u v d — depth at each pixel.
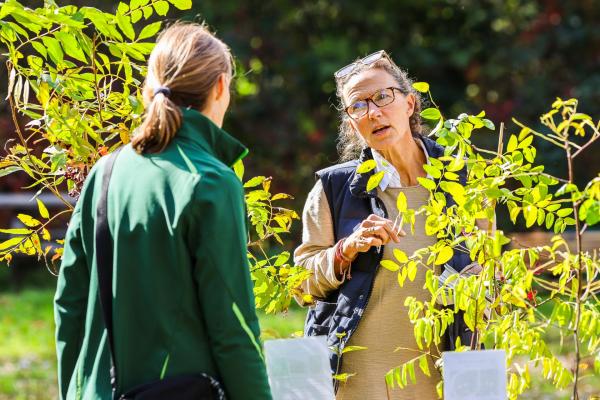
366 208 6.12
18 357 16.84
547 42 30.12
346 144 6.62
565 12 30.58
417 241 5.98
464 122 5.39
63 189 26.81
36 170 5.97
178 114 4.50
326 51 30.50
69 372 4.65
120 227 4.41
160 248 4.30
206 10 29.31
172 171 4.39
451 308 5.88
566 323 5.14
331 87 30.59
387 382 5.44
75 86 5.87
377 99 5.96
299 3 31.05
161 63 4.68
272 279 6.02
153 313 4.29
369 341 5.95
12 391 14.12
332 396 4.80
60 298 4.69
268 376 4.78
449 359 4.70
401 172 6.15
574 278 5.15
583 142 27.62
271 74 31.00
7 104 26.30
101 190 4.55
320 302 6.14
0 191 27.73
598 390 13.38
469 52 30.23
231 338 4.23
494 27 31.53
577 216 4.88
